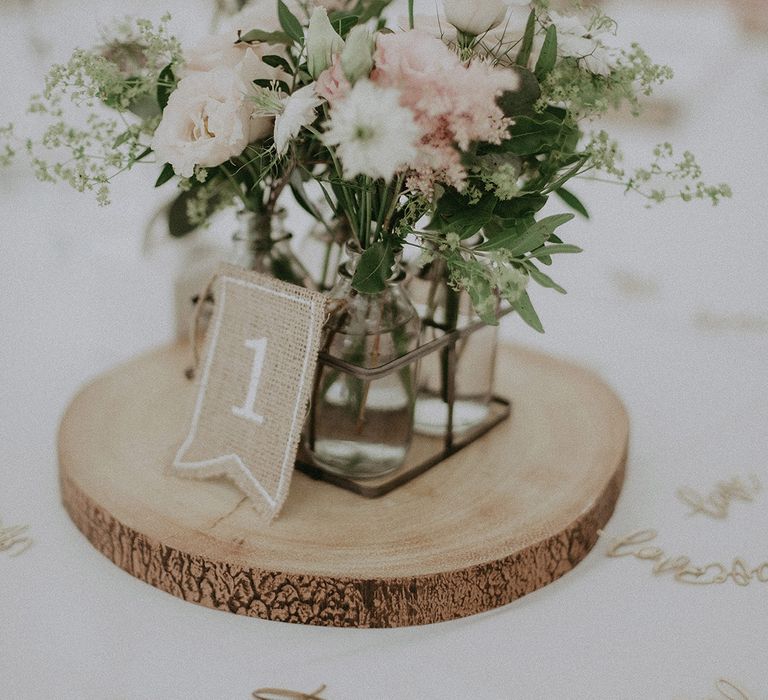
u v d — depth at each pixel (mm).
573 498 940
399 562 822
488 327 1022
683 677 764
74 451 1008
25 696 730
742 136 2357
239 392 967
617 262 2029
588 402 1182
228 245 1319
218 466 959
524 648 799
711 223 2148
